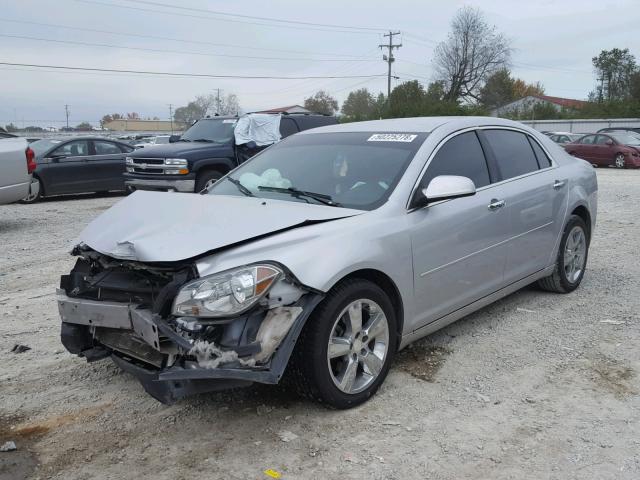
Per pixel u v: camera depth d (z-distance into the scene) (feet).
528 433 11.00
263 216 11.87
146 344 11.46
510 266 15.98
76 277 12.62
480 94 245.24
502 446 10.60
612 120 168.96
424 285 13.24
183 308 10.34
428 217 13.26
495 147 16.20
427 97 197.36
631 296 18.72
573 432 10.99
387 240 12.26
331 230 11.64
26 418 11.93
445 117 16.39
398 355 14.51
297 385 11.48
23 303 19.33
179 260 10.53
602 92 272.51
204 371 10.08
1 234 31.55
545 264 17.62
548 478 9.66
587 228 19.69
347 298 11.45
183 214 12.30
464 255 14.20
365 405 12.08
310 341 11.06
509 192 15.76
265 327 10.44
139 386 13.23
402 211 12.85
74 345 12.38
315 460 10.27
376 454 10.40
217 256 10.73
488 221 14.84
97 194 51.93
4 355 15.08
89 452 10.67
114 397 12.75
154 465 10.23
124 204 13.82
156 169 38.40
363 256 11.60
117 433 11.28
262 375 10.20
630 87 237.04
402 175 13.35
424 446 10.62
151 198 13.83
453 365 13.93
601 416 11.53
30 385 13.37
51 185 45.11
